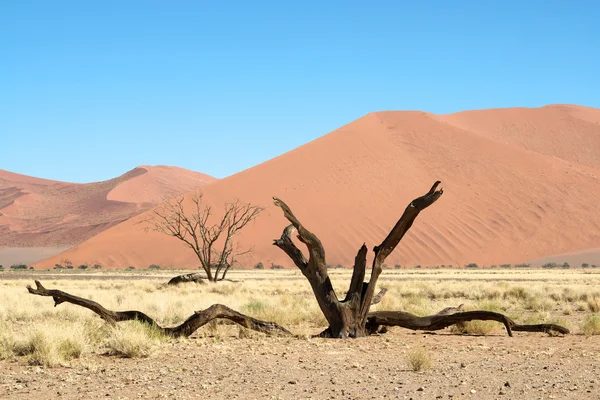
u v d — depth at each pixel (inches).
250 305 840.3
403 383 374.3
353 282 594.6
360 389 357.7
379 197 4864.7
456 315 601.3
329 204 4729.3
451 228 4589.1
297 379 390.3
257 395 344.8
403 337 598.9
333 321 588.1
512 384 366.9
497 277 2546.8
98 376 407.8
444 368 425.7
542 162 5482.3
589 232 4677.7
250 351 505.7
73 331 522.0
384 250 588.4
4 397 349.7
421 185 5064.0
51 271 3841.0
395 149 5551.2
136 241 4569.4
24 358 480.1
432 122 6053.2
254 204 4685.0
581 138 6643.7
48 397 348.5
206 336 608.4
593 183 5251.0
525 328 616.4
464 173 5251.0
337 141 5531.5
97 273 3361.2
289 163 5177.2
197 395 346.3
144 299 1042.1
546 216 4803.2
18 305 906.1
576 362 446.9
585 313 932.0
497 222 4714.6
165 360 466.0
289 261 4188.0
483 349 517.0
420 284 1681.8
